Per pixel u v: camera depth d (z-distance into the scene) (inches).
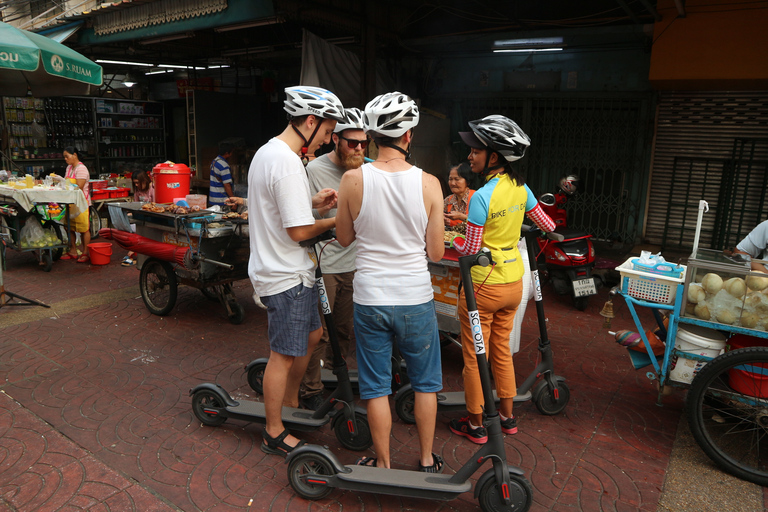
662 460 124.0
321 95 108.9
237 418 128.8
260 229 111.2
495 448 99.0
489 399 98.8
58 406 142.7
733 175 292.5
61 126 490.9
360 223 99.0
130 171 489.1
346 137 128.6
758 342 122.6
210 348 184.4
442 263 155.9
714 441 130.4
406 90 367.6
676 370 130.3
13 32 234.5
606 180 331.3
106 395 149.5
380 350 103.1
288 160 105.5
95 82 267.7
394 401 147.5
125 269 288.8
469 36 319.9
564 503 108.8
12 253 322.7
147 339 191.0
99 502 106.4
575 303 233.1
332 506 107.3
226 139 418.0
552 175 343.9
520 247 150.9
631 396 154.9
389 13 331.3
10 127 460.4
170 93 545.3
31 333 193.9
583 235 237.0
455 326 161.9
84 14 328.2
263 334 198.5
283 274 110.6
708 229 307.6
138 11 301.6
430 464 109.4
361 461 112.2
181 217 185.5
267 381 115.6
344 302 147.9
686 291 124.6
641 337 137.2
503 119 117.0
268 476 115.9
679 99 300.5
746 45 233.9
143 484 112.2
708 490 113.7
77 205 286.7
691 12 241.8
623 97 312.5
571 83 325.1
